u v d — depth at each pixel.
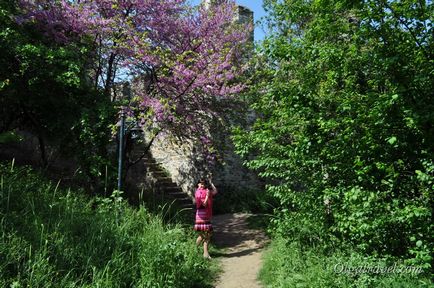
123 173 9.38
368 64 4.42
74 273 4.41
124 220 6.14
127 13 8.91
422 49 4.01
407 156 4.25
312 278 4.73
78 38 8.88
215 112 9.91
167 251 5.40
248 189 13.30
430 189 4.01
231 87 9.94
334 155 4.71
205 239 7.38
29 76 7.99
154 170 13.98
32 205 5.09
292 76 7.35
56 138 8.91
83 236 5.11
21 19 8.00
